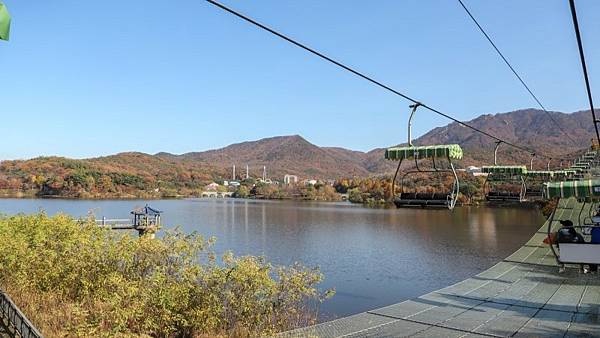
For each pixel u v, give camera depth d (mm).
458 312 11555
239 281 9312
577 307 11773
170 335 8836
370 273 23781
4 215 14938
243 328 9141
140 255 10008
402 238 38250
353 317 11195
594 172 29750
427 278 22516
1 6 2090
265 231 44094
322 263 26812
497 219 53281
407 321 10789
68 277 9992
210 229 45438
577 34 3635
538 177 17172
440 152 8086
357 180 121375
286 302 9891
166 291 8680
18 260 10672
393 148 8477
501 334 9703
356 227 47500
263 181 155625
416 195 9055
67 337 8008
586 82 5281
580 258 11031
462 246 33250
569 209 34781
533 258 19109
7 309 8414
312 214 66062
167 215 62875
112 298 8422
